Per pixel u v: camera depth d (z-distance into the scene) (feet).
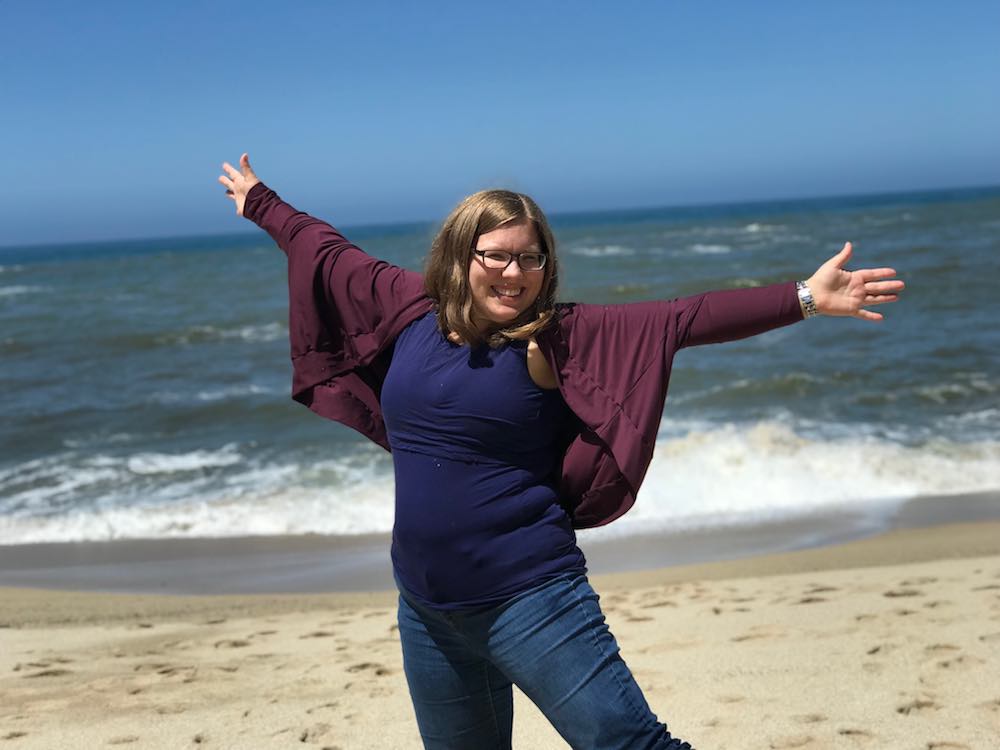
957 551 26.91
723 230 233.55
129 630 21.80
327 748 13.15
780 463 37.32
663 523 32.22
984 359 55.93
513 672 7.59
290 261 9.20
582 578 7.65
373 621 21.99
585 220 515.09
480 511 7.54
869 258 119.14
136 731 14.02
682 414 46.85
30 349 76.28
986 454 37.96
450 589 7.63
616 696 7.30
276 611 24.21
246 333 82.02
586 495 7.91
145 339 79.56
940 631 17.19
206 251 306.96
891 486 34.99
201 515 34.40
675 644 17.81
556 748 12.80
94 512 35.04
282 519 33.86
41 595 26.37
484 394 7.53
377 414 9.04
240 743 13.44
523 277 7.50
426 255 8.34
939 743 12.22
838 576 23.99
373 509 34.68
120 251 403.13
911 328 67.15
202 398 55.11
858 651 16.33
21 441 46.52
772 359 59.00
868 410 46.24
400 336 8.29
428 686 8.30
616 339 7.63
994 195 442.91
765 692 14.51
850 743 12.36
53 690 16.30
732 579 24.99
